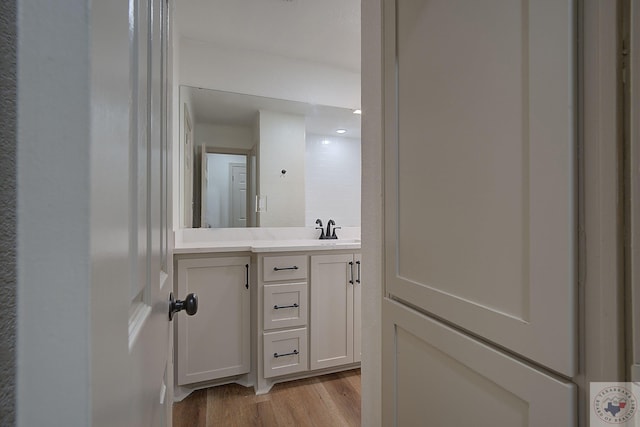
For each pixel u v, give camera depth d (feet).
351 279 6.94
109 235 0.83
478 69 2.19
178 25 6.63
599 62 1.51
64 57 0.69
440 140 2.57
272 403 5.92
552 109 1.69
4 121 0.66
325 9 6.16
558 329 1.66
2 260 0.66
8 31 0.66
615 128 1.45
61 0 0.69
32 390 0.68
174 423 5.36
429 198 2.70
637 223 1.40
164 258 2.28
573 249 1.60
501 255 2.01
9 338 0.67
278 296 6.35
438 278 2.59
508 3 1.96
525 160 1.85
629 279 1.42
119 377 0.96
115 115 0.88
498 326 2.02
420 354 2.82
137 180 1.25
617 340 1.45
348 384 6.57
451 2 2.45
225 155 7.50
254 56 7.68
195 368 6.03
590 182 1.55
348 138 8.63
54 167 0.69
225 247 6.15
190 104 7.20
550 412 1.70
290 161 8.07
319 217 8.38
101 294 0.77
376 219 3.60
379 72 3.57
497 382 2.03
